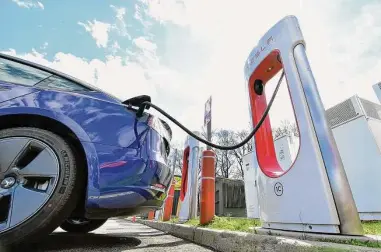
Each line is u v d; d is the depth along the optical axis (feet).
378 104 12.85
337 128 12.95
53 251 5.31
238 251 5.46
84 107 5.97
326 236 4.52
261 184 6.55
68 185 5.19
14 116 5.58
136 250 5.64
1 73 6.17
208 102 14.79
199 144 14.66
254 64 7.38
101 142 5.69
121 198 5.50
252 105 7.53
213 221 9.33
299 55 5.82
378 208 10.61
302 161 5.27
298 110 5.54
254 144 7.18
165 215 16.24
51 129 5.94
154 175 6.07
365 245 4.03
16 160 5.28
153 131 6.57
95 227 9.95
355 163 11.80
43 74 6.53
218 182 45.21
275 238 4.66
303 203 5.10
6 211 4.94
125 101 6.46
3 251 4.82
